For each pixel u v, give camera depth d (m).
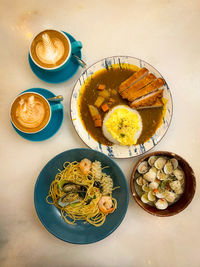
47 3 0.54
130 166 0.53
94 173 0.50
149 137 0.52
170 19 0.54
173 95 0.54
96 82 0.52
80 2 0.54
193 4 0.54
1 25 0.54
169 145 0.54
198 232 0.53
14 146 0.53
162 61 0.54
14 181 0.53
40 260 0.53
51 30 0.46
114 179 0.51
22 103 0.47
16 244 0.53
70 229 0.51
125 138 0.49
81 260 0.53
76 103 0.51
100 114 0.53
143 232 0.53
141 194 0.52
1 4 0.54
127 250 0.53
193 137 0.54
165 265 0.53
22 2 0.54
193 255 0.53
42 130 0.51
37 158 0.53
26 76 0.54
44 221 0.47
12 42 0.54
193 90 0.54
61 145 0.53
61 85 0.53
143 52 0.54
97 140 0.52
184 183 0.51
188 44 0.54
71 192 0.51
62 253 0.53
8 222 0.53
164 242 0.53
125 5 0.54
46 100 0.47
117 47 0.54
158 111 0.52
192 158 0.54
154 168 0.51
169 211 0.49
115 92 0.53
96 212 0.51
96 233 0.50
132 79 0.50
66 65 0.49
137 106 0.51
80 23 0.54
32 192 0.53
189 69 0.54
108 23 0.54
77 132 0.50
